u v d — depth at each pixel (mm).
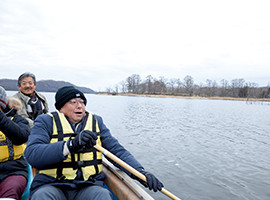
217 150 8617
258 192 5062
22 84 3025
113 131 12148
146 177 1508
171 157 7410
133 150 8148
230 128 15359
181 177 5750
